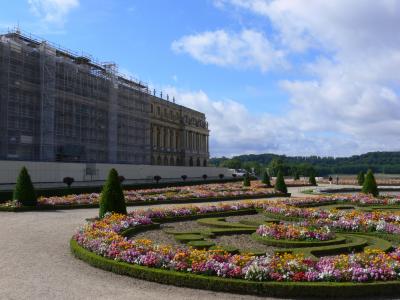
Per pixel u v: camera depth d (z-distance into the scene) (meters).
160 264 15.03
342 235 22.30
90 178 65.38
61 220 28.67
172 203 43.38
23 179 34.97
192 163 149.75
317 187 76.19
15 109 64.31
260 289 13.23
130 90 95.12
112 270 15.52
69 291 13.18
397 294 13.21
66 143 72.88
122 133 91.25
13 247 19.59
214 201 46.62
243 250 18.72
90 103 79.69
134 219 24.97
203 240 21.00
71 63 75.38
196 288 13.82
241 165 193.62
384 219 25.92
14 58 64.62
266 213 31.06
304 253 17.94
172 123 137.38
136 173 77.62
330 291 12.96
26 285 13.72
